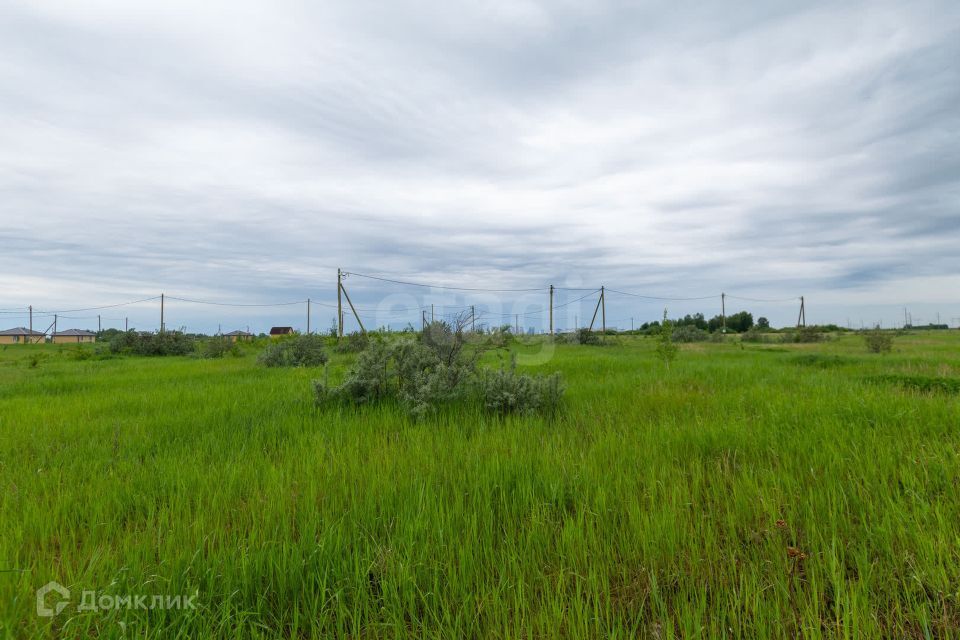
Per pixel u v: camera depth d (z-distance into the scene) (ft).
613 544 9.20
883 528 8.89
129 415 22.76
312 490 11.14
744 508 10.39
